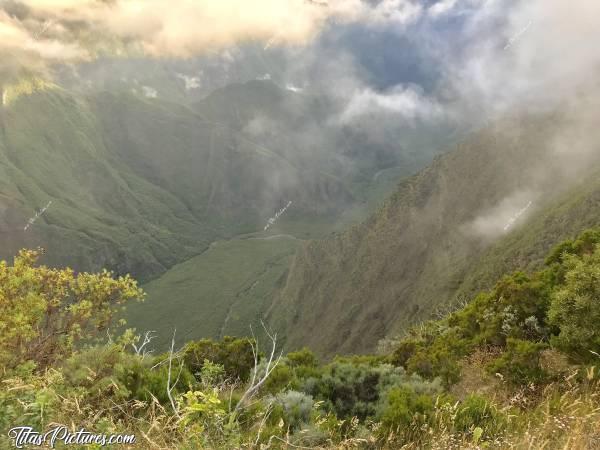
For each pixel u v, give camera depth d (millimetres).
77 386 6176
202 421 4875
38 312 10102
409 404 7523
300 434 6008
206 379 8930
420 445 5957
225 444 4516
